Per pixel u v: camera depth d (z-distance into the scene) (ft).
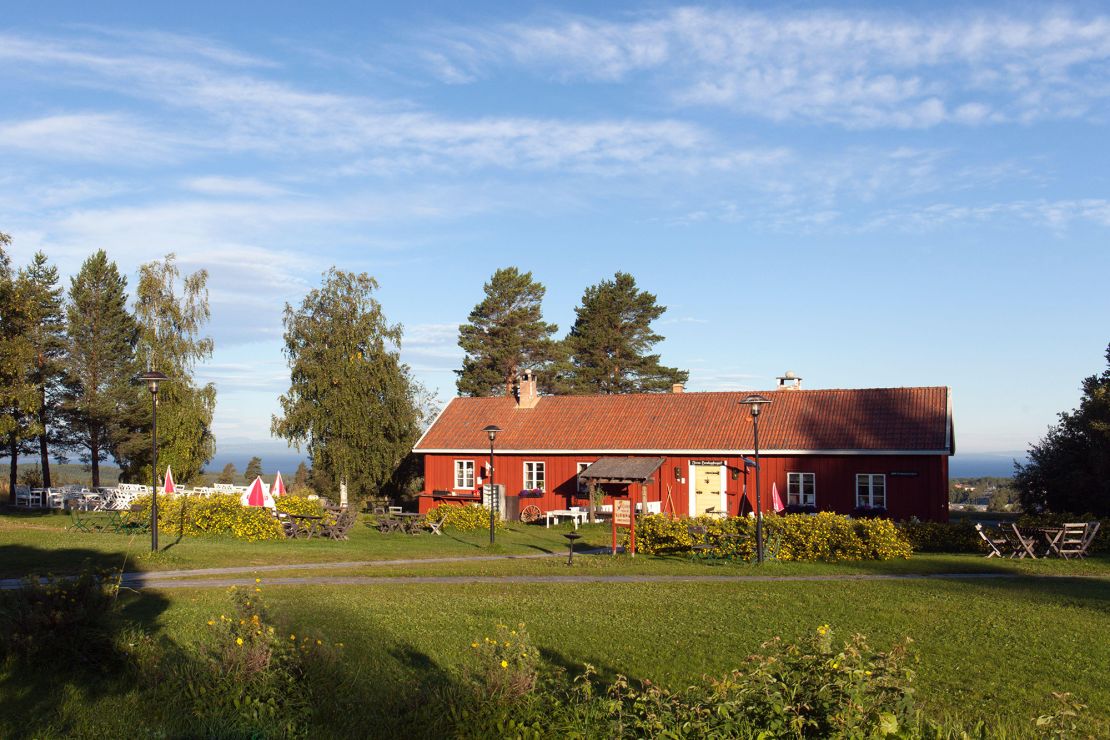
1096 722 31.50
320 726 28.14
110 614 37.83
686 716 24.95
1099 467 114.32
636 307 226.99
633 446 130.62
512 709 27.22
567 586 64.13
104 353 176.45
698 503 125.90
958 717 31.50
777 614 51.62
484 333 218.59
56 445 174.19
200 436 160.15
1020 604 55.67
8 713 29.71
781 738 22.98
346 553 82.89
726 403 135.03
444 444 144.25
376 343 157.38
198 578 65.72
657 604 55.21
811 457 119.44
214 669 31.07
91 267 178.29
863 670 23.49
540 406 147.84
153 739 27.27
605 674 37.27
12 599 37.04
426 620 48.57
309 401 155.22
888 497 114.83
